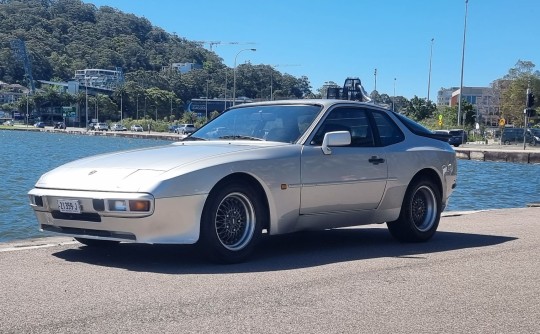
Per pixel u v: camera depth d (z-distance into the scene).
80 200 5.46
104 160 5.97
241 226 5.84
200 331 3.91
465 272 5.71
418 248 6.97
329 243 7.22
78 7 187.38
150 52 177.38
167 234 5.35
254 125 6.73
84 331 3.86
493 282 5.36
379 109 7.26
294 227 6.23
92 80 145.50
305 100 6.93
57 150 40.78
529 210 11.21
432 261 6.16
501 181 22.16
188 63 167.88
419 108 68.56
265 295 4.73
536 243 7.34
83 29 179.25
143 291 4.75
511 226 8.92
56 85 139.38
